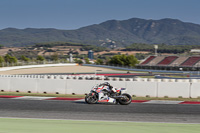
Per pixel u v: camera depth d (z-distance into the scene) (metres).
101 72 119.75
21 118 16.66
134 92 30.66
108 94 23.53
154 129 14.12
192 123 16.23
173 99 27.78
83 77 57.34
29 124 14.80
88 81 31.72
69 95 30.09
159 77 77.81
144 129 14.05
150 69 140.50
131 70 140.88
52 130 13.34
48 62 173.88
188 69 126.31
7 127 13.89
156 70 132.62
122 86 30.84
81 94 31.81
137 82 30.61
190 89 29.78
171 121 16.77
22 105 22.19
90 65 180.00
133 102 25.39
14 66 130.62
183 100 27.23
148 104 24.12
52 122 15.55
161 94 30.12
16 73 101.31
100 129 13.84
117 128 14.17
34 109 20.30
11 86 34.09
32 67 144.88
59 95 29.81
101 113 19.08
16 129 13.42
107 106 22.42
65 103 23.81
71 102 24.56
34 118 16.75
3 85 34.34
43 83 32.81
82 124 15.12
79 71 124.56
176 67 132.50
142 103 24.75
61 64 170.62
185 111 20.66
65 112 19.22
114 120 16.67
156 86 30.22
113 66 160.25
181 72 119.31
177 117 18.19
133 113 19.33
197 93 29.73
